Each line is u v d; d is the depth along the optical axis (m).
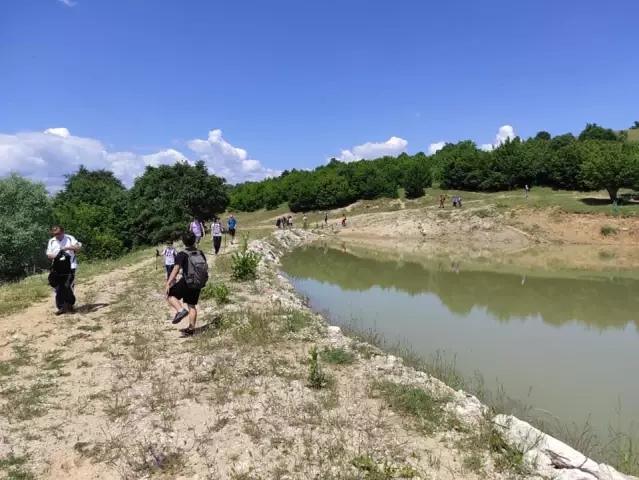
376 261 32.78
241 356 7.95
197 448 5.02
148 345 8.62
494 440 5.36
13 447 5.01
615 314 16.78
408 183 69.75
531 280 24.58
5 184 27.28
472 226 47.75
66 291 10.92
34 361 7.76
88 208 48.59
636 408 8.66
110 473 4.61
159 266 20.23
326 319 13.91
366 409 6.13
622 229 41.69
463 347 12.27
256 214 78.44
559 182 64.12
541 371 10.56
